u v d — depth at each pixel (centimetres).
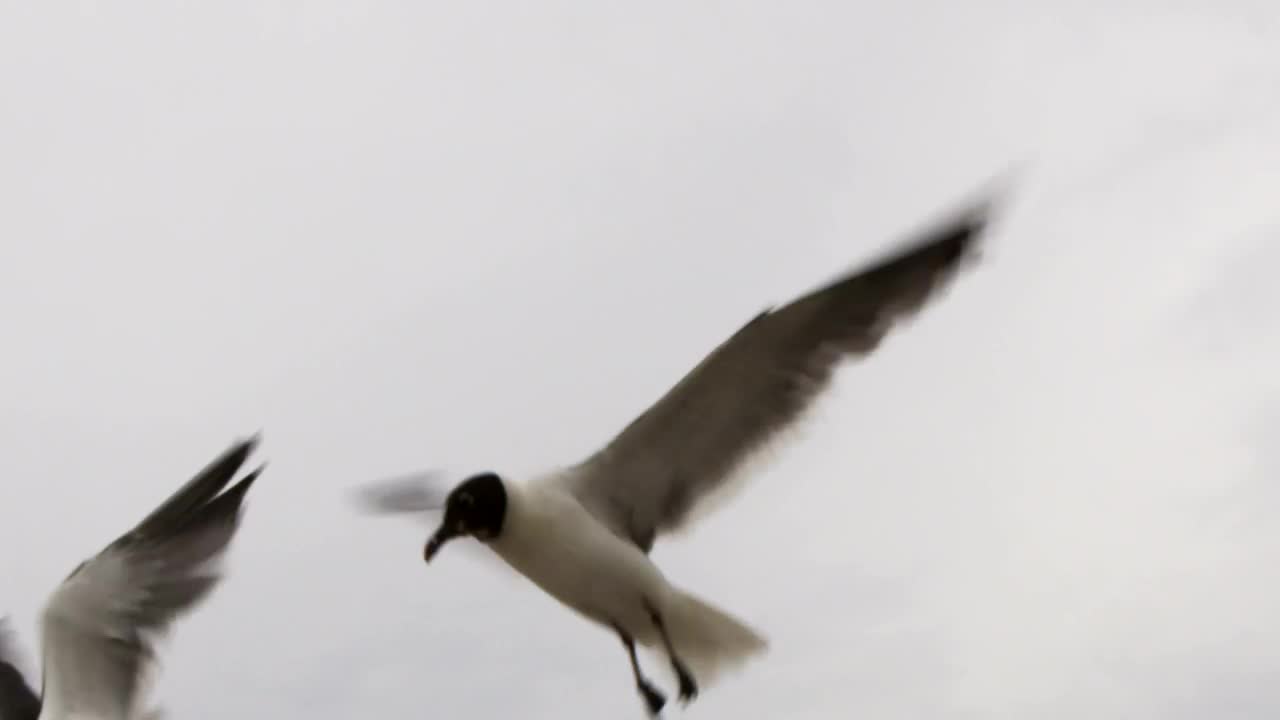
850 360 679
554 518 689
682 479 725
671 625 698
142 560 840
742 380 690
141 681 818
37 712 877
